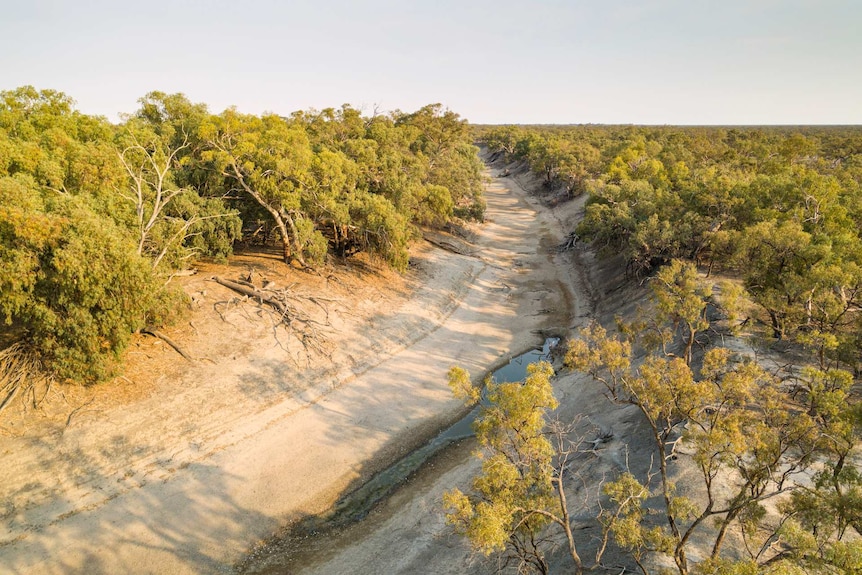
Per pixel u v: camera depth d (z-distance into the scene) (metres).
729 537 14.96
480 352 34.41
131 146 26.92
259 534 19.12
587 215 49.00
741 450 11.46
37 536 17.69
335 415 26.16
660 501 16.89
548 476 12.11
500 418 12.23
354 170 40.16
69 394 22.56
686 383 13.05
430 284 43.88
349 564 17.80
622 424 23.22
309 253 38.44
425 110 81.75
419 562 17.48
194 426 23.34
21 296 19.88
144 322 24.38
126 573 17.12
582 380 29.25
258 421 24.67
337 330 32.72
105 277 20.75
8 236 19.41
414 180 49.03
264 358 28.38
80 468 20.16
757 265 25.66
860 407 12.55
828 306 20.66
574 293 45.59
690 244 37.78
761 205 36.34
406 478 22.50
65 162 24.64
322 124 56.94
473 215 63.16
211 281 33.25
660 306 19.66
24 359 22.02
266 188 33.59
